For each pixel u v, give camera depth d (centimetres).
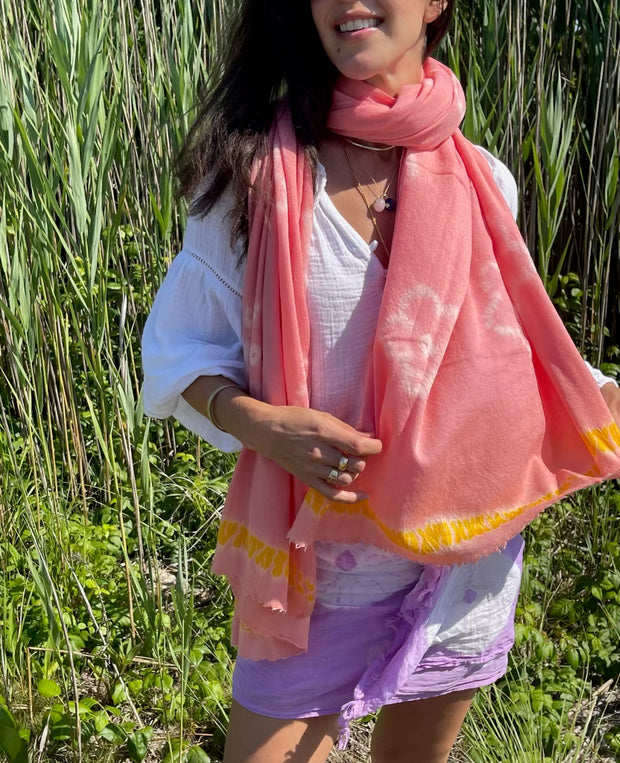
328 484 129
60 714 212
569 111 337
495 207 141
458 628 145
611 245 313
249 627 140
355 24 128
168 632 249
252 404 132
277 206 129
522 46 297
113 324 335
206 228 137
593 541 299
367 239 137
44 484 268
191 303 139
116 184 330
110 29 285
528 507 139
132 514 303
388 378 130
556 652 257
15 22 266
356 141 139
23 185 245
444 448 131
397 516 132
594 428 142
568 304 351
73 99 250
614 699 248
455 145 143
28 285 253
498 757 216
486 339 136
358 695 139
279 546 135
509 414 134
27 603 249
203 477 323
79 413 315
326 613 142
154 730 230
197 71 285
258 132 133
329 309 133
